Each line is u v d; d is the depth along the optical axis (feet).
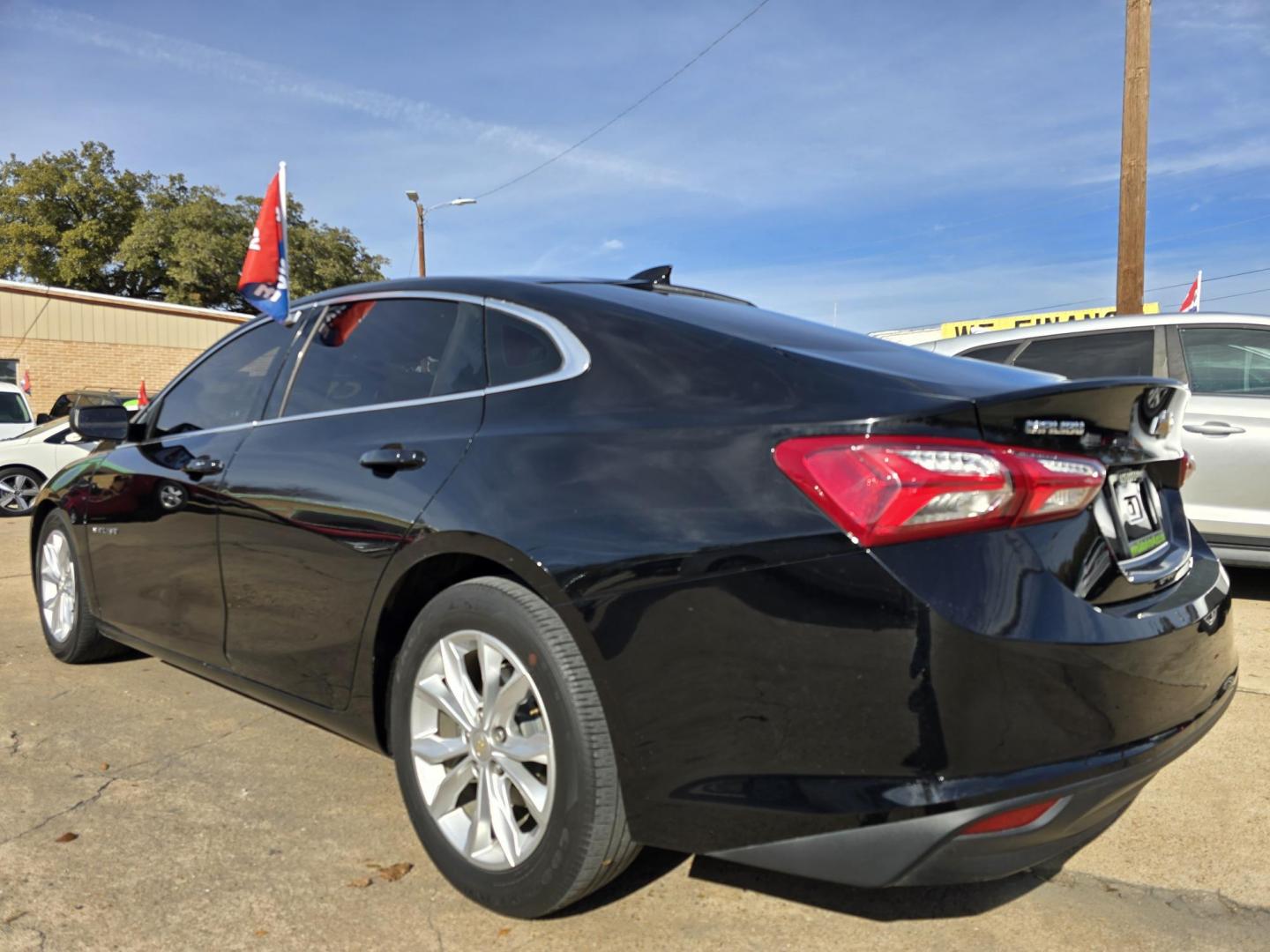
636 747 6.53
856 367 6.86
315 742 11.07
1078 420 6.55
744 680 6.14
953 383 6.80
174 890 7.82
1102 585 6.52
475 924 7.39
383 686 8.50
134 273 136.36
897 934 7.31
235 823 9.02
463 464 7.72
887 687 5.76
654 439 6.84
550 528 6.90
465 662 7.83
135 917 7.43
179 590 10.80
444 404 8.41
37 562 14.47
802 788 6.02
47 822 9.01
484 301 8.77
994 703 5.75
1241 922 7.52
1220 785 9.98
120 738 11.16
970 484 5.88
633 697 6.50
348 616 8.43
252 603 9.64
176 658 11.25
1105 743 6.13
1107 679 6.13
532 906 7.06
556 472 7.13
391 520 7.98
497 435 7.69
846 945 7.16
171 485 10.83
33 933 7.18
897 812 5.73
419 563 7.85
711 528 6.30
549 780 6.90
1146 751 6.33
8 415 41.04
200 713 12.02
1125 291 34.32
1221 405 17.16
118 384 85.56
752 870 8.22
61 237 131.34
